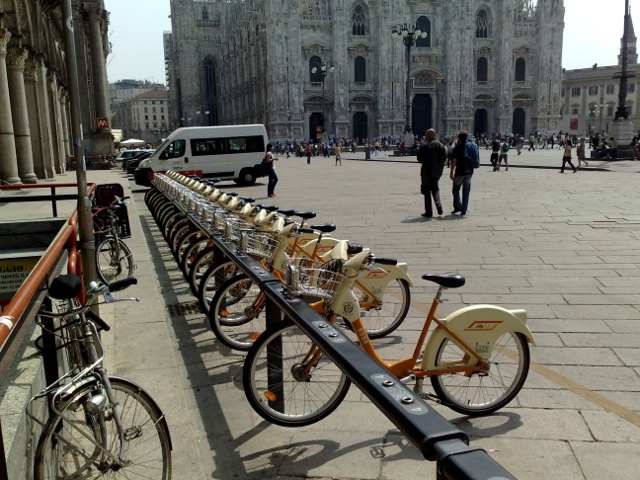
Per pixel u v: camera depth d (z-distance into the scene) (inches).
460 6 3078.2
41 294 137.6
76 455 120.9
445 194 779.4
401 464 145.9
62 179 1016.2
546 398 178.2
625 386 185.2
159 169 1023.0
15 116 762.8
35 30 914.7
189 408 178.7
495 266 352.8
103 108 1637.6
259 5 3117.6
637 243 407.8
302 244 256.2
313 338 124.9
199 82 4426.7
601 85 4466.0
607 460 144.3
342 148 2780.5
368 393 99.0
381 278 222.4
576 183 882.1
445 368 163.6
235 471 144.3
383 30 3043.8
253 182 1067.9
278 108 2999.5
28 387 120.3
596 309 262.5
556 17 3201.3
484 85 3223.4
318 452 152.6
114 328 242.1
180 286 322.0
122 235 423.2
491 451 150.0
